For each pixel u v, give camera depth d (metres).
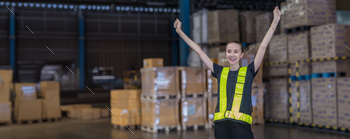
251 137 1.84
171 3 18.86
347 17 8.16
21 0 16.92
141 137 5.98
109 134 6.51
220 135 1.88
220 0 18.05
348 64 6.29
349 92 5.74
